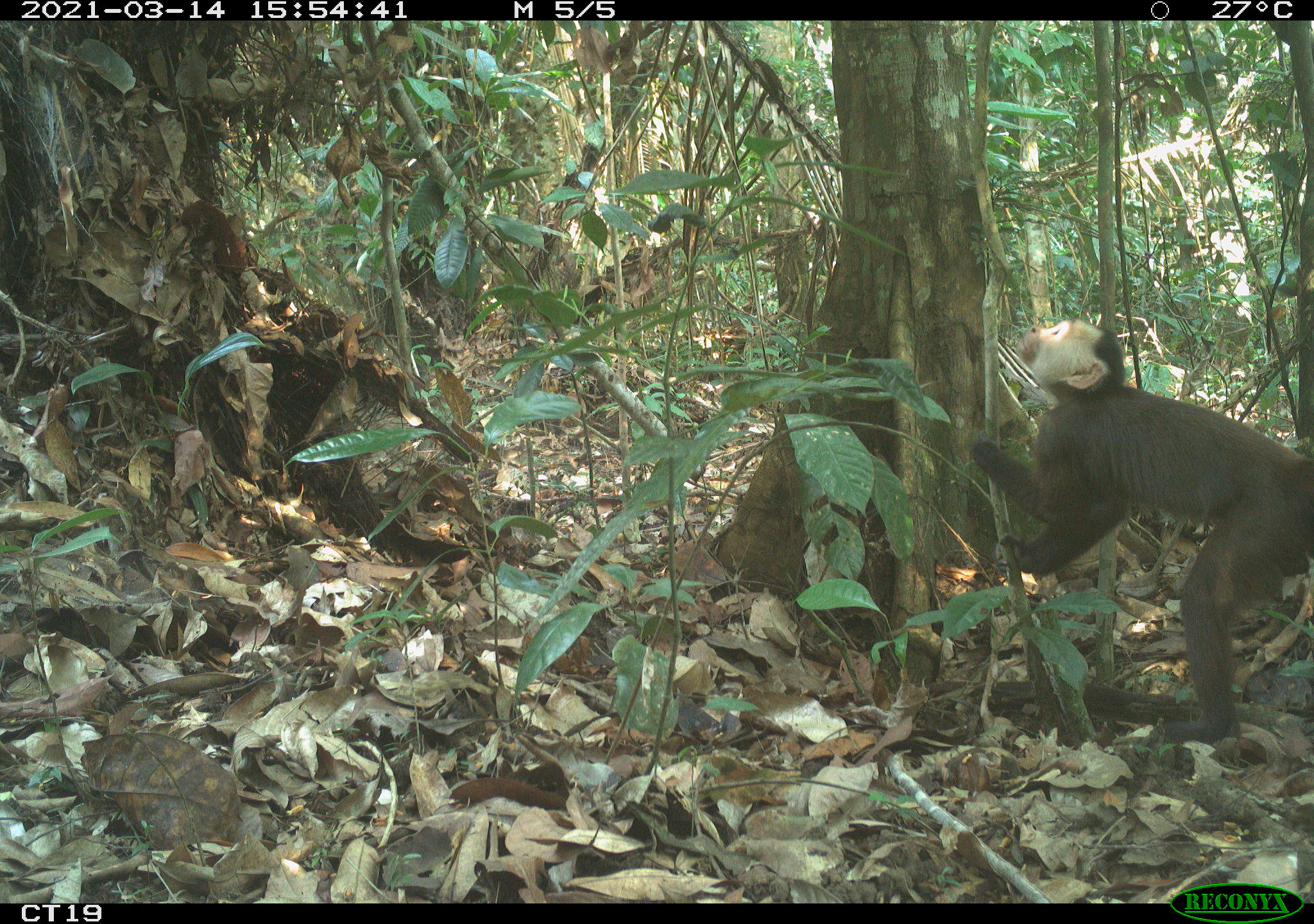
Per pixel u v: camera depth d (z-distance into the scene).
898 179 2.29
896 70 2.29
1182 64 2.52
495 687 2.01
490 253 2.15
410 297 3.11
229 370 2.30
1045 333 2.14
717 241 3.04
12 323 2.22
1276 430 2.83
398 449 2.60
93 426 2.23
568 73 2.54
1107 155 2.09
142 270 2.26
